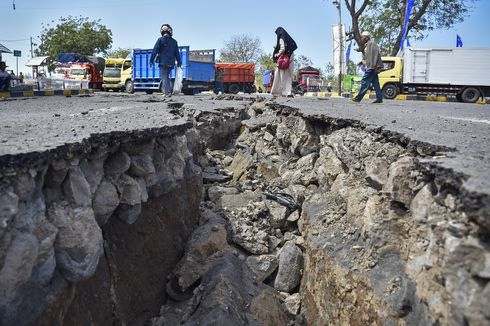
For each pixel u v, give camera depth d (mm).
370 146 4301
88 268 2787
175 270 4363
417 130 4312
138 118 5152
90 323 3031
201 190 5418
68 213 2725
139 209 3713
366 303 3115
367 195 3869
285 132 7270
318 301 3889
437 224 2420
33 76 39719
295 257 4645
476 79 23219
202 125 8086
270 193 5797
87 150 3055
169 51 13016
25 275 2336
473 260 2051
